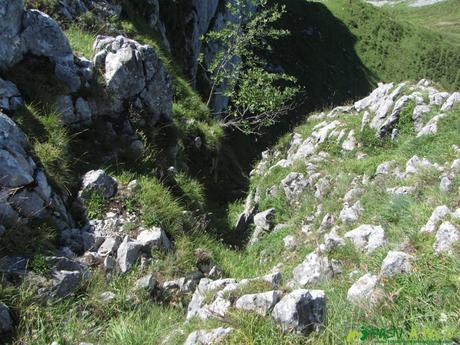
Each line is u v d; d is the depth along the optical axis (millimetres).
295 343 4965
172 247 9500
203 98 31734
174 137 13789
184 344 5543
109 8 18234
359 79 82688
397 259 6504
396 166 14117
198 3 32281
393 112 17859
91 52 13383
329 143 19391
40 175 8445
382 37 97438
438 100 17406
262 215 15734
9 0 9945
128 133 12133
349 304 6082
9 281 6926
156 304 8023
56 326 6695
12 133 8406
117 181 10148
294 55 69562
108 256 8461
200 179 18000
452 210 8125
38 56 10781
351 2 101375
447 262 6035
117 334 6488
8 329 6324
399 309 5492
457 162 11430
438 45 100000
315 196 15375
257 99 25062
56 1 15086
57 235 8398
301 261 11617
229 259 11297
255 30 26031
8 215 7668
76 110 11039
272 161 23078
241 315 5477
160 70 13125
